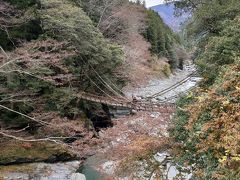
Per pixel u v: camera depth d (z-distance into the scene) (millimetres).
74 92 14602
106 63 16453
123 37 21703
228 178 4391
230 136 4625
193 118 5918
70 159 12391
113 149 8172
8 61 10406
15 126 12906
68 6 14812
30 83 12312
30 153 12000
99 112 16906
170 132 7156
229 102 5379
